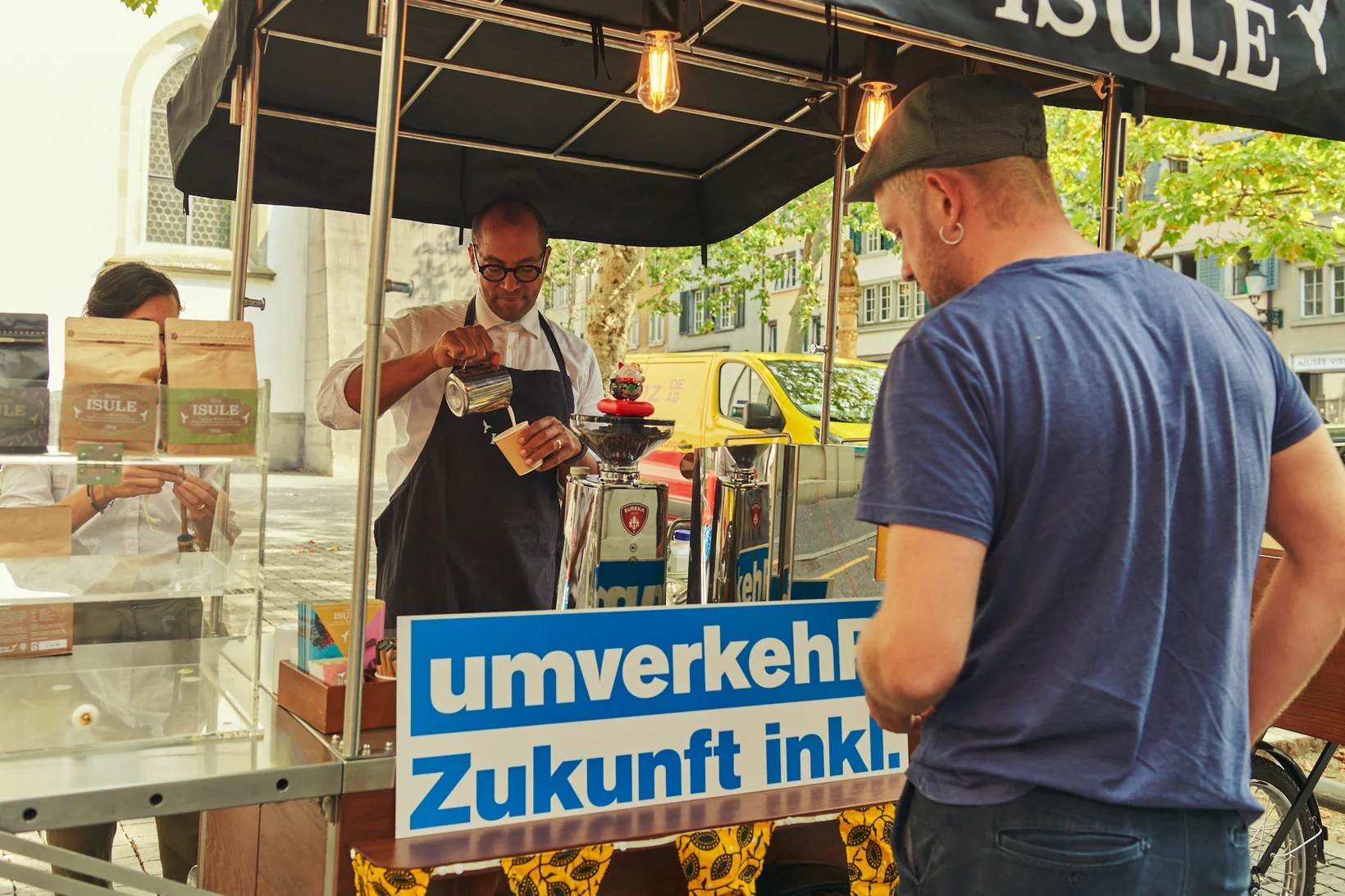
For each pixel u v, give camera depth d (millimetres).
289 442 17594
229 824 2354
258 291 17031
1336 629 1503
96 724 1783
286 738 1882
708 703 1951
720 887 1889
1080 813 1301
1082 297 1382
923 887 1435
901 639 1284
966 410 1312
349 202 3730
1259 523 1413
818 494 2289
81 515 1787
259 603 1867
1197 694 1334
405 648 1729
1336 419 25188
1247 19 1954
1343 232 11016
